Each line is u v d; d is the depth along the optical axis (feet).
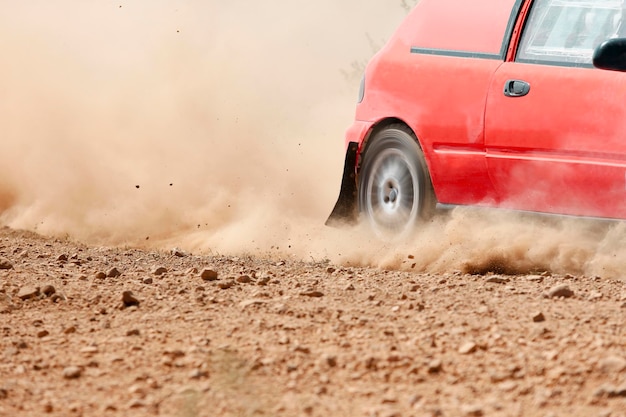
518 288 90.33
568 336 72.02
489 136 105.81
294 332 75.82
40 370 69.62
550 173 101.30
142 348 73.41
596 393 61.11
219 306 85.15
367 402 61.82
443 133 109.91
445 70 111.04
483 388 63.62
